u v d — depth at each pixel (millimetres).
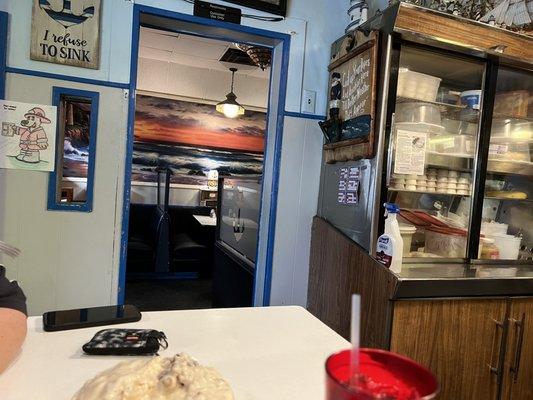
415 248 2355
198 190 5922
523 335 1958
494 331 1895
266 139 2699
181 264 5004
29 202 2064
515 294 1921
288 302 2602
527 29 2234
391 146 1974
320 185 2590
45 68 2039
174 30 2416
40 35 2010
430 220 2318
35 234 2086
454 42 1963
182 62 5453
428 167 2244
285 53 2486
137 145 5582
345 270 2146
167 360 741
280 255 2562
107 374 704
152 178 5699
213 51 4867
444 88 2459
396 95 1974
